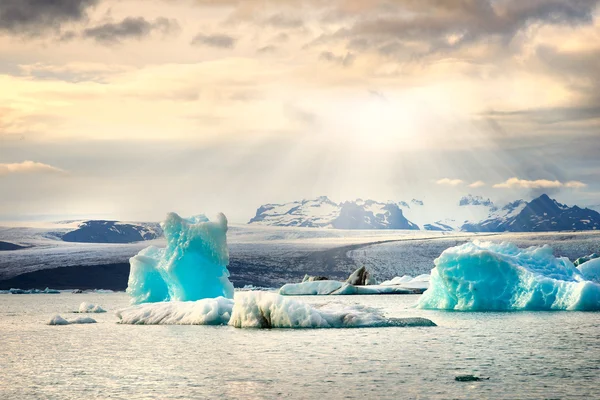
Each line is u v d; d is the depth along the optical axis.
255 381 19.95
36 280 150.50
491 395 17.88
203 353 25.23
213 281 43.88
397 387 18.94
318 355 24.52
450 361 23.20
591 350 25.70
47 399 18.00
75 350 26.84
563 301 43.16
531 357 24.11
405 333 30.73
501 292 44.28
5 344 29.11
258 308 33.47
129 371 21.91
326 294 90.88
